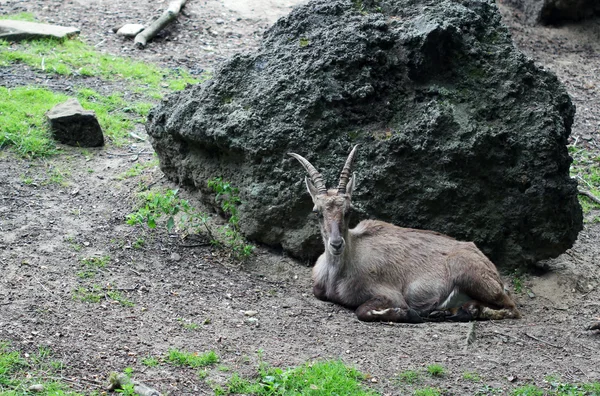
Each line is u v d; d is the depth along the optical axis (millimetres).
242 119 10070
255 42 17953
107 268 9094
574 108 10898
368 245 9289
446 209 9922
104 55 16109
